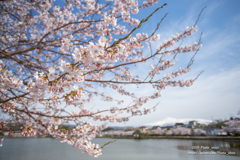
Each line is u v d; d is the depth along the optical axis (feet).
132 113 20.13
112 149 111.75
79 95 8.15
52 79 7.03
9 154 74.43
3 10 16.75
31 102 12.83
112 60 6.53
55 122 14.26
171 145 128.77
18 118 15.24
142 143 158.20
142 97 19.61
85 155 81.20
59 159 68.44
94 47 5.66
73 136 13.78
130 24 15.06
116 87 19.51
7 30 18.08
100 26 16.49
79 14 19.01
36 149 95.40
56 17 17.19
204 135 189.78
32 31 19.80
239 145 91.97
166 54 15.89
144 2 15.88
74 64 6.25
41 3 15.76
